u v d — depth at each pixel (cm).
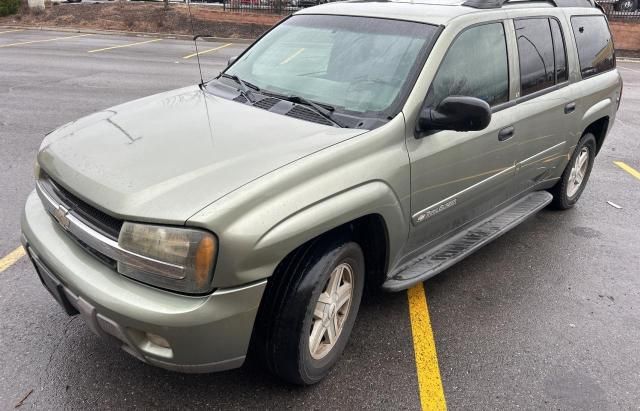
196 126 301
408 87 321
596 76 529
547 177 494
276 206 244
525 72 416
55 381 290
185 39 1994
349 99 328
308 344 277
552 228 522
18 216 471
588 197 607
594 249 481
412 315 369
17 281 377
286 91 349
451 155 341
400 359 325
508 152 400
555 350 342
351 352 328
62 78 1094
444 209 353
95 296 239
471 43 364
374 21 372
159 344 239
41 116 795
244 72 387
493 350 338
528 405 295
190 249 227
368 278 338
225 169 253
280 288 263
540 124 434
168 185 243
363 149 288
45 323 335
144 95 967
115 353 313
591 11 543
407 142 313
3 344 314
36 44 1603
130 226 234
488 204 412
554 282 423
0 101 876
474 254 463
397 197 305
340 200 269
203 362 242
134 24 2120
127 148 278
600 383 315
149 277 235
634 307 395
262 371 308
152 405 279
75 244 268
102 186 249
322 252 274
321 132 295
